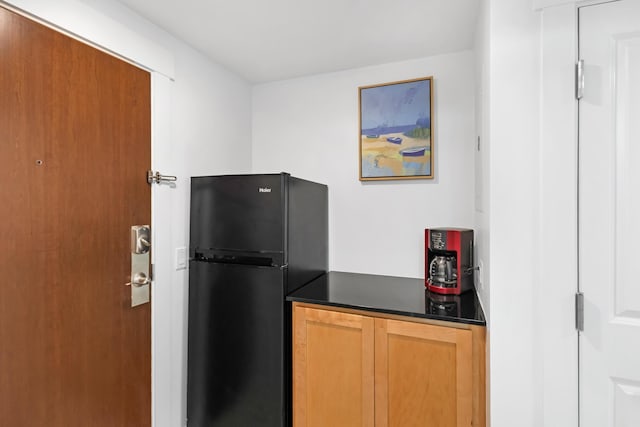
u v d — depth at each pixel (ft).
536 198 3.80
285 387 5.73
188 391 6.37
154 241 5.86
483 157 4.79
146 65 5.71
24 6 4.07
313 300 5.60
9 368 3.98
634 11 3.47
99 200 5.00
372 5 5.38
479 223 5.49
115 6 5.22
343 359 5.45
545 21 3.72
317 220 7.32
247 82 8.64
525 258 3.85
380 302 5.51
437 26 6.01
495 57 3.91
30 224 4.19
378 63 7.53
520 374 3.88
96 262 4.95
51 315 4.40
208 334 6.20
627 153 3.52
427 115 7.11
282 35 6.34
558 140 3.71
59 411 4.45
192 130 6.81
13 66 4.02
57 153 4.47
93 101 4.92
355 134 7.82
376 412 5.24
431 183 7.16
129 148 5.45
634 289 3.52
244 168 8.48
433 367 4.91
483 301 4.86
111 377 5.12
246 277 5.93
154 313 5.84
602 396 3.61
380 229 7.59
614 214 3.58
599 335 3.61
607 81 3.55
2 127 3.92
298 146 8.37
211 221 6.29
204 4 5.35
